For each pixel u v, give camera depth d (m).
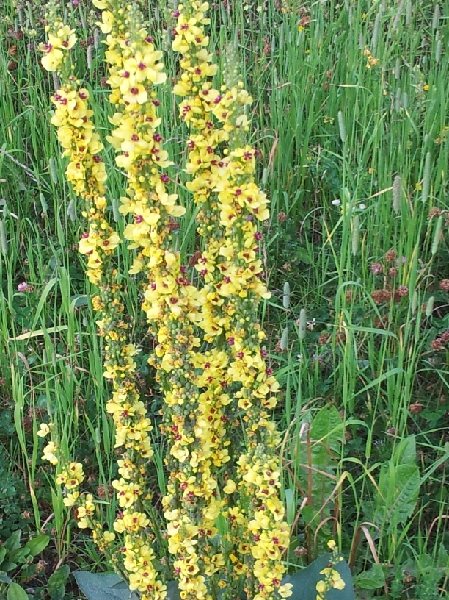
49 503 0.90
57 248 1.20
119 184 1.14
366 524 0.80
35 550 0.84
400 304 1.02
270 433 0.60
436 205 1.16
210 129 0.59
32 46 1.51
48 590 0.81
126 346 0.61
